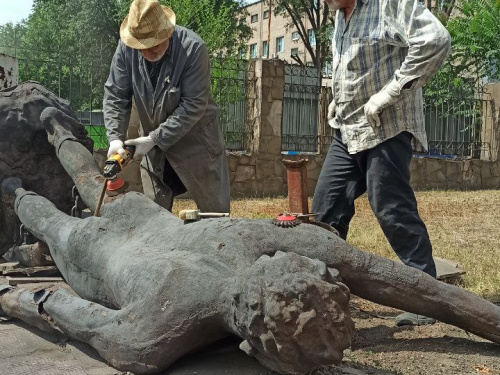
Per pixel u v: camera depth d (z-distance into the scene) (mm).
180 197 12445
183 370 3082
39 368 3176
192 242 3381
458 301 3432
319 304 2619
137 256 3414
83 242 3828
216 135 4914
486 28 18406
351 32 4242
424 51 3896
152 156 4938
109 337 3109
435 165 15570
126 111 4742
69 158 4949
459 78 18391
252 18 53062
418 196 13922
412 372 3275
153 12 4281
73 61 11992
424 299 3402
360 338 3896
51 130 5223
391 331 4039
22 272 4824
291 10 31125
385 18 4094
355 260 3334
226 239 3268
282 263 2730
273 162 13344
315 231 3359
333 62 4449
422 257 4133
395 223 4137
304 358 2609
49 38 25688
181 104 4543
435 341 3816
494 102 16203
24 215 4582
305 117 14156
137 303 3113
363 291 3389
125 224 3840
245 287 2725
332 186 4531
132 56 4594
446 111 15945
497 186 16375
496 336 3475
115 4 24531
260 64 13008
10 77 8961
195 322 3002
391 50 4152
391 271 3377
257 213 10367
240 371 3041
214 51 17156
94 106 13102
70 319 3316
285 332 2566
